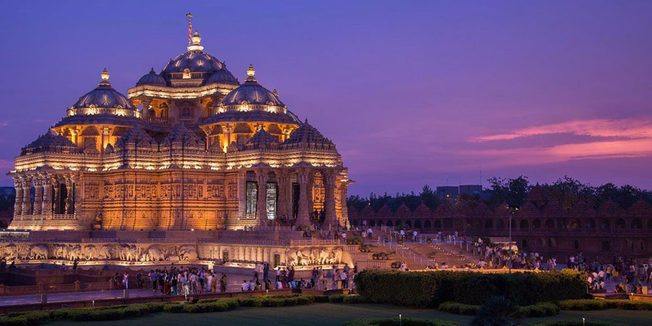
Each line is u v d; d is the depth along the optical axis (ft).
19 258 360.48
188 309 195.72
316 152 364.58
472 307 189.06
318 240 308.60
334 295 219.20
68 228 391.86
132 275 267.59
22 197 424.46
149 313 194.18
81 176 396.16
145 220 382.83
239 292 224.94
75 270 288.51
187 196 377.91
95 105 429.38
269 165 369.91
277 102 428.15
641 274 308.40
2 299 225.76
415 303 202.28
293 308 204.95
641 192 655.76
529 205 466.70
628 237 415.23
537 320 180.65
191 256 349.61
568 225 463.01
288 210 373.61
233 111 418.51
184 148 380.78
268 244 312.91
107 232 361.71
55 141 399.65
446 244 340.39
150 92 460.14
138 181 384.06
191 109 467.52
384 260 304.91
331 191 364.99
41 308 194.18
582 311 200.13
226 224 383.45
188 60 479.00
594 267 340.59
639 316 190.60
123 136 396.78
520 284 194.59
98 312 182.60
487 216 487.20
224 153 391.24
